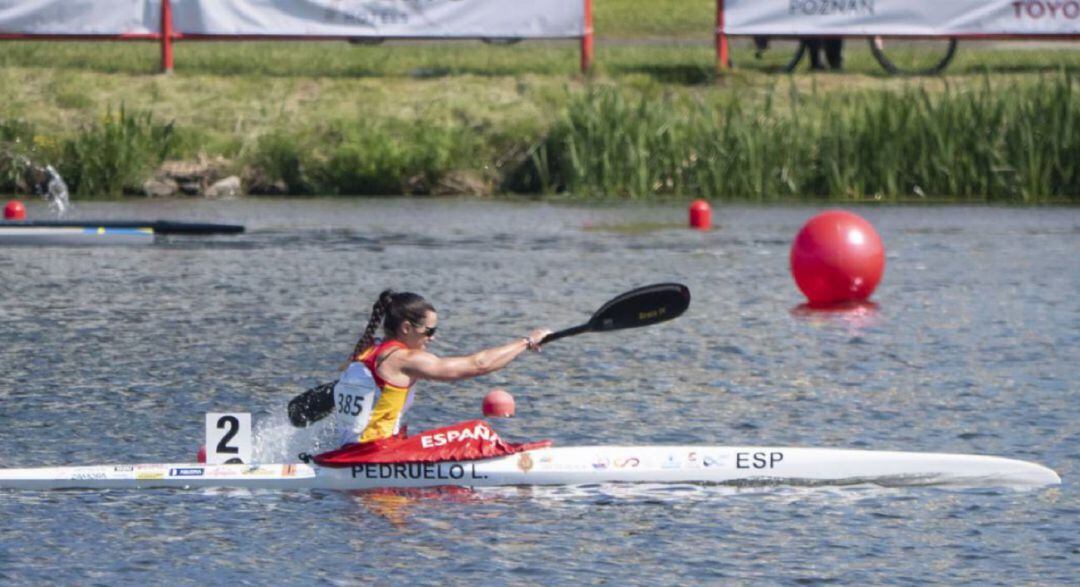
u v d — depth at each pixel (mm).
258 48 128250
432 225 92875
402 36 112500
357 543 36344
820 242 68188
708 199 104562
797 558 35562
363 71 117500
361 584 33906
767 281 74625
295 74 116125
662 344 59812
